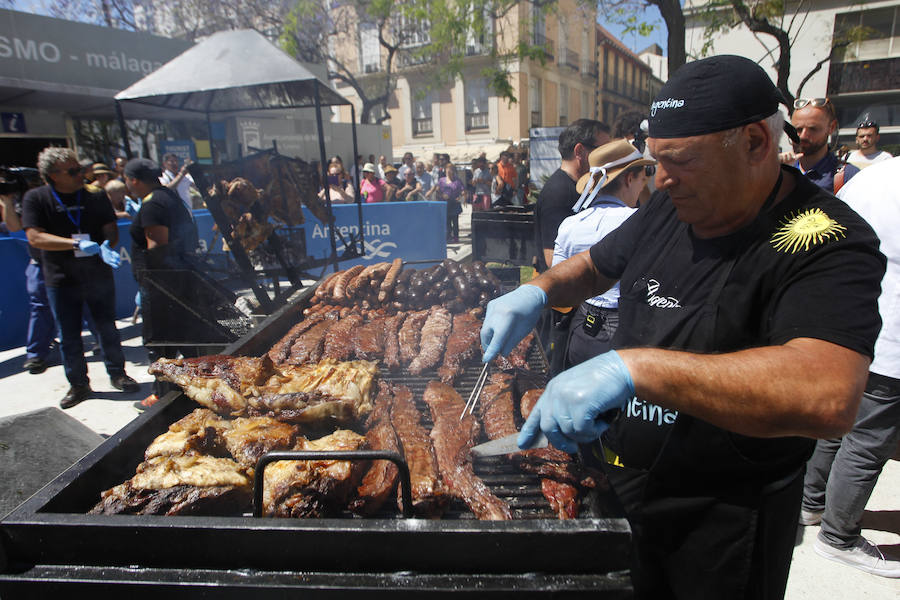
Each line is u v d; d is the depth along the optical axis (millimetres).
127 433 1812
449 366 2646
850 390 988
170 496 1563
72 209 4363
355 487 1691
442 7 16281
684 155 1181
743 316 1267
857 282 1086
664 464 1457
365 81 27938
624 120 3879
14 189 5910
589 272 1819
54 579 1293
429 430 2154
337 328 3199
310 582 1276
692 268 1398
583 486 1706
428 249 8945
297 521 1312
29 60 8797
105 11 16859
